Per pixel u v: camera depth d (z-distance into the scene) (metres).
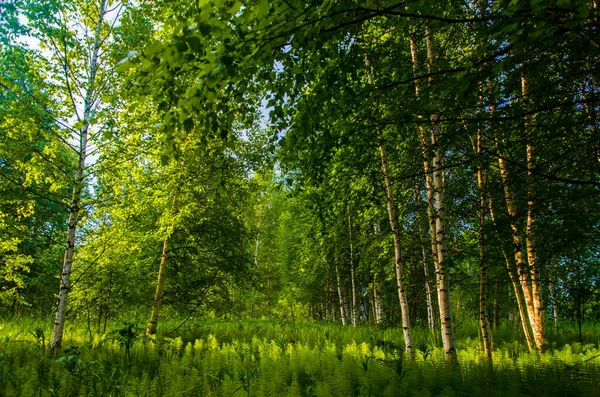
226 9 2.13
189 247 12.39
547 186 4.55
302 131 4.34
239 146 11.35
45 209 15.35
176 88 3.20
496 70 3.14
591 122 4.15
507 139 4.54
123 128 8.20
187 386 5.61
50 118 7.73
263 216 27.56
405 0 2.69
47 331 11.40
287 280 25.23
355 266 18.42
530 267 5.88
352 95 4.06
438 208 7.04
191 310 12.68
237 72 2.85
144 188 8.82
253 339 11.18
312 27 2.79
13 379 5.61
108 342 9.16
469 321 17.53
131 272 12.16
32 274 17.42
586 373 5.77
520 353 9.02
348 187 6.34
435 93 3.77
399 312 21.62
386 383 5.81
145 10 8.37
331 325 18.22
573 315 6.23
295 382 5.43
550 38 2.87
